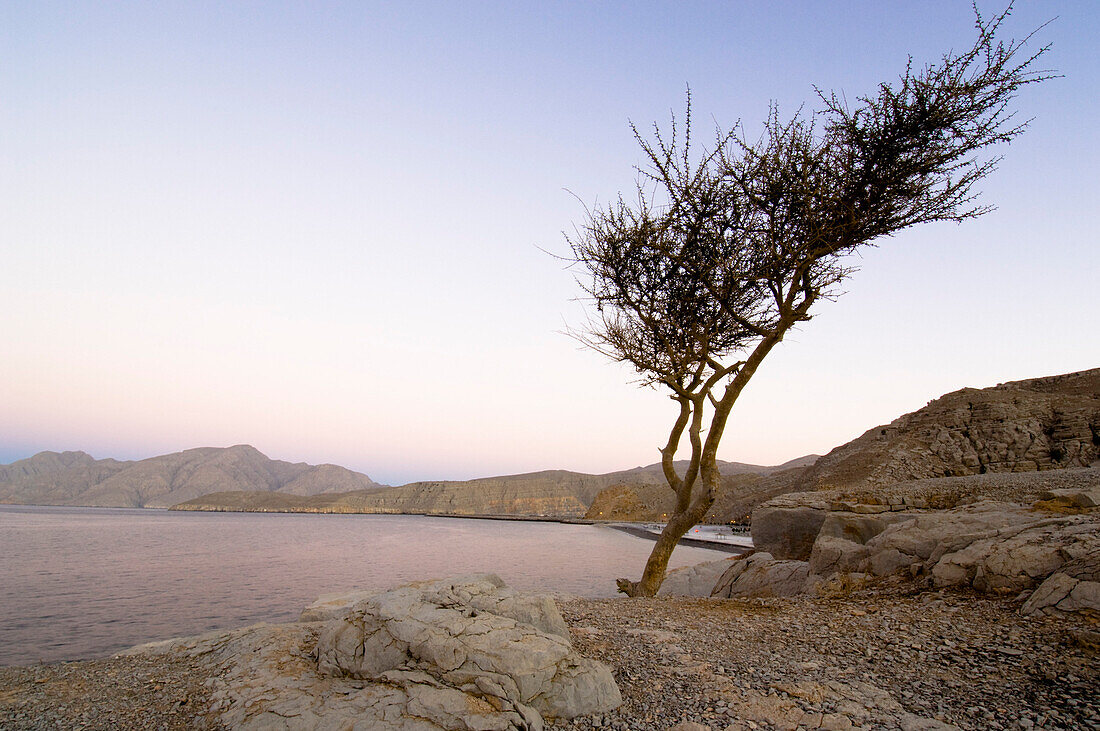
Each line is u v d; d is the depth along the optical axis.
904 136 11.11
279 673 6.46
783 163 11.88
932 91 10.85
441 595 7.33
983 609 8.25
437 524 152.25
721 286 12.99
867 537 13.80
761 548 19.23
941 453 40.47
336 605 10.27
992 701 5.45
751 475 130.62
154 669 7.57
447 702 5.29
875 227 11.62
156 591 28.84
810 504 18.78
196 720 5.76
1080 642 6.37
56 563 43.53
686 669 6.74
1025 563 8.77
